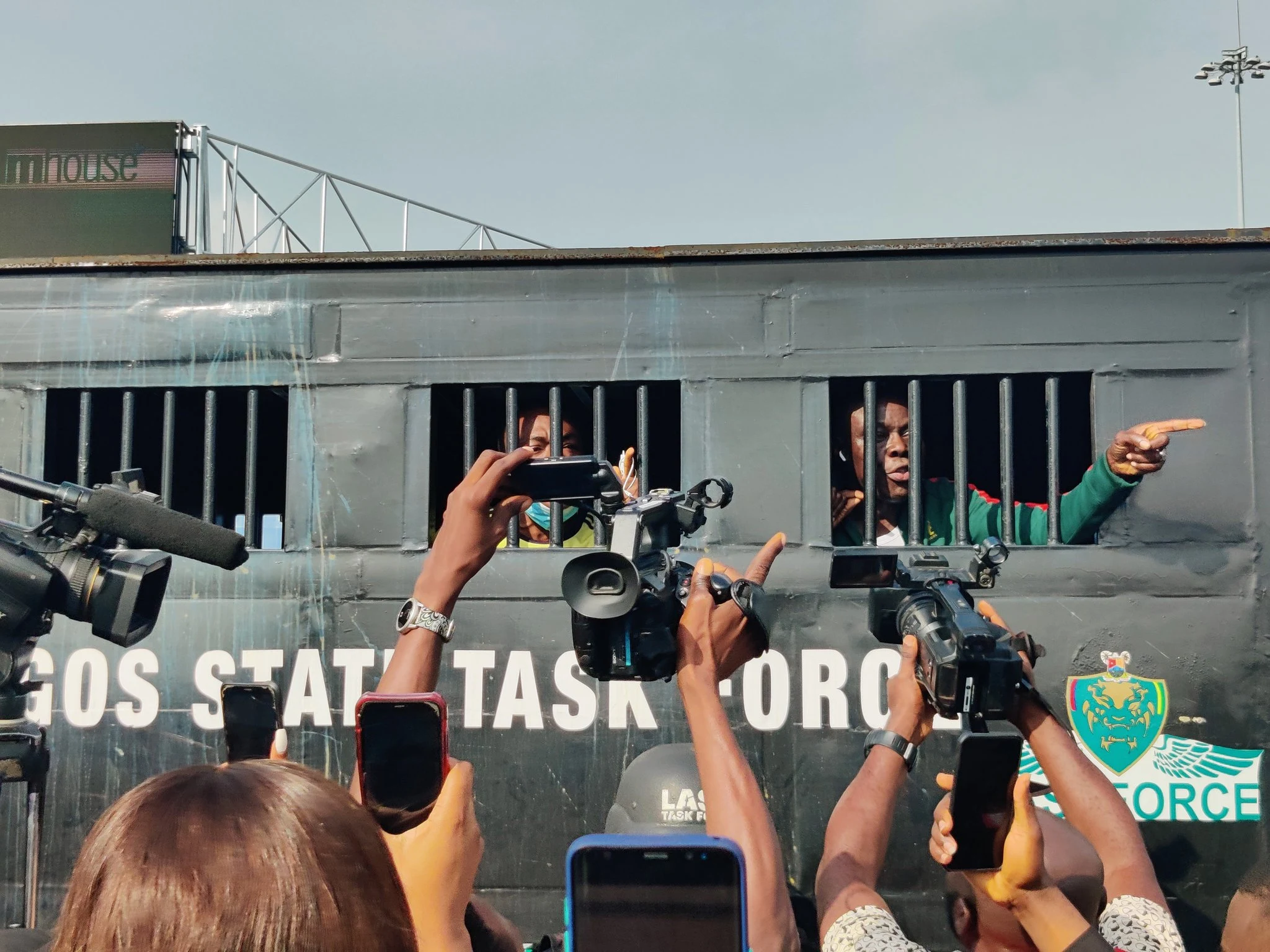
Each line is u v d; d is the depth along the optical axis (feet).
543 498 6.24
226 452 17.80
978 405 15.05
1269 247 12.92
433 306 13.67
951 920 6.91
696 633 5.74
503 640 12.97
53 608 9.23
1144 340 12.94
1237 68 52.75
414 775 4.58
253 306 13.87
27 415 13.87
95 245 27.40
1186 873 12.22
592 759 12.75
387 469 13.50
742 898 4.15
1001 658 5.77
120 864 2.96
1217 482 12.69
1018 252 13.14
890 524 14.19
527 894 12.60
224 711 6.51
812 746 12.64
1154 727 12.42
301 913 2.92
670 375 13.35
